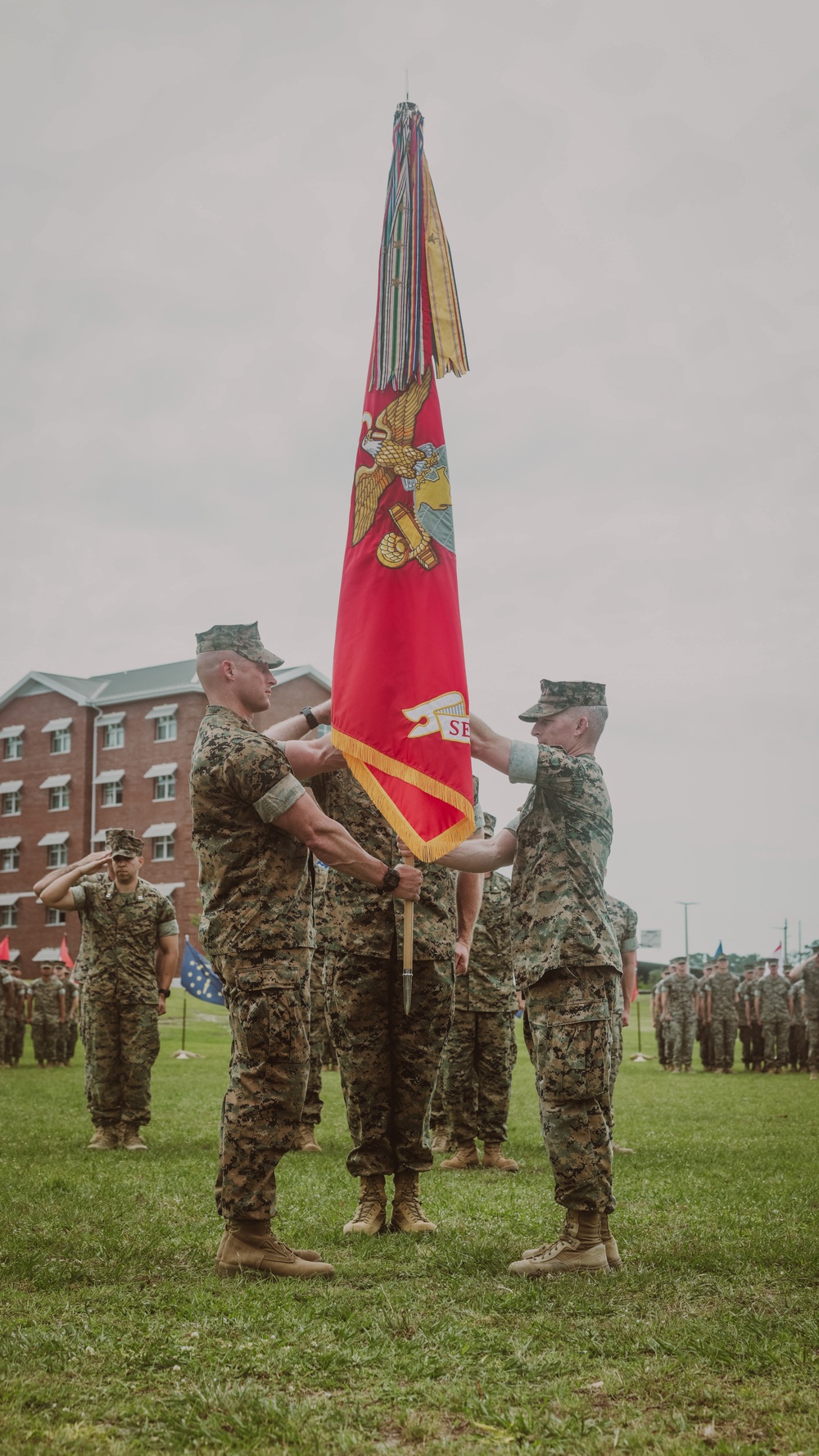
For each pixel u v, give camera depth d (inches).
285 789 205.6
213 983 897.5
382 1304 181.5
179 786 2417.6
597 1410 137.6
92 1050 406.0
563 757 220.5
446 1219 261.4
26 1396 139.9
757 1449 123.0
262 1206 202.2
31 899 2608.3
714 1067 986.1
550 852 219.1
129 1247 219.0
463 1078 367.9
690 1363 152.1
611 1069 212.7
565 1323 171.0
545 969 210.1
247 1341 161.3
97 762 2539.4
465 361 272.8
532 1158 391.2
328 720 259.9
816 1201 280.4
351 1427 132.5
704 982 992.2
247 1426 131.3
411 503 258.1
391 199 277.3
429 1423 132.1
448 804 233.5
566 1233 208.1
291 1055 203.8
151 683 2522.1
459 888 301.0
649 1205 277.1
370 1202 250.8
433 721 239.0
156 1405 137.3
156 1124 483.5
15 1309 177.9
